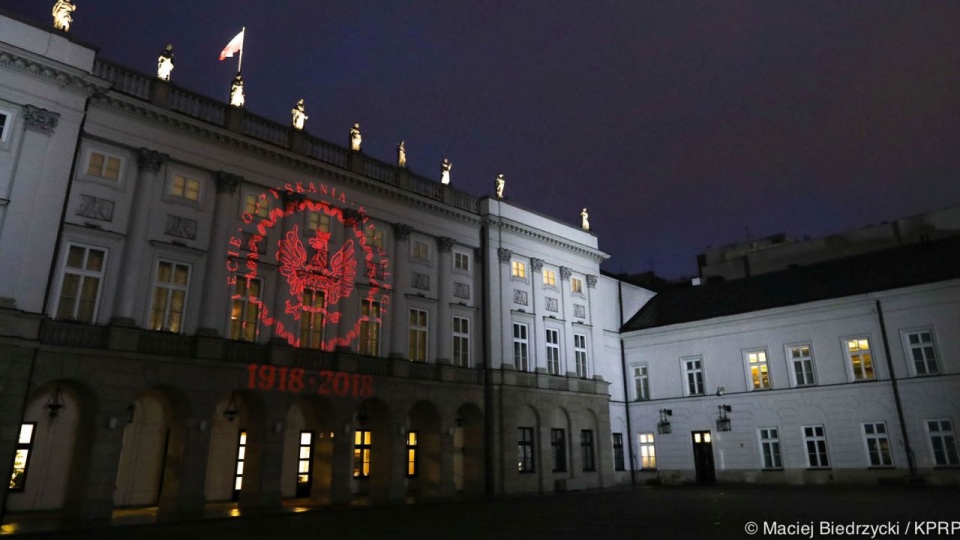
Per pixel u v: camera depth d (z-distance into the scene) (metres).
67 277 22.95
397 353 31.97
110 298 23.67
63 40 23.73
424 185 35.97
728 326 42.19
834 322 37.84
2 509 19.78
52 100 23.23
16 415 20.45
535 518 22.39
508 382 36.38
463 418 35.81
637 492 36.16
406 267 33.69
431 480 32.81
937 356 33.84
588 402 41.19
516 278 39.31
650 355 45.88
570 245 43.16
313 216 30.39
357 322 30.88
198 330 25.33
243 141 28.02
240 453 31.03
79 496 21.67
